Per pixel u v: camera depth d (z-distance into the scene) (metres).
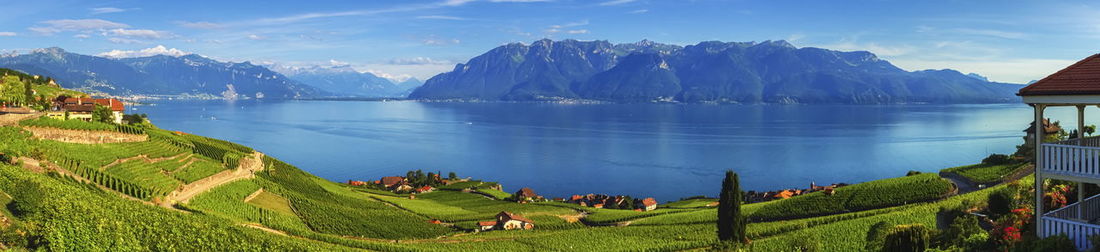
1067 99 23.38
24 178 50.72
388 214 115.75
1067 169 23.95
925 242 38.81
